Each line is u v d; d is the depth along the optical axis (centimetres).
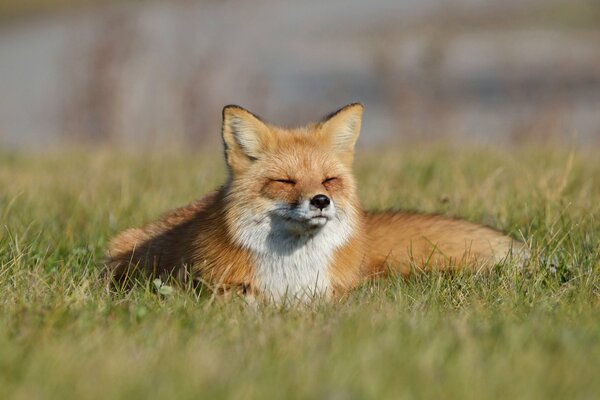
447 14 5597
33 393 627
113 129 3275
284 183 1019
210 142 3050
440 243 1136
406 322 819
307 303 964
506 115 3662
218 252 1030
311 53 5422
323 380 660
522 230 1245
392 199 1471
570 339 743
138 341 774
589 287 990
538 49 5294
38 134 3712
